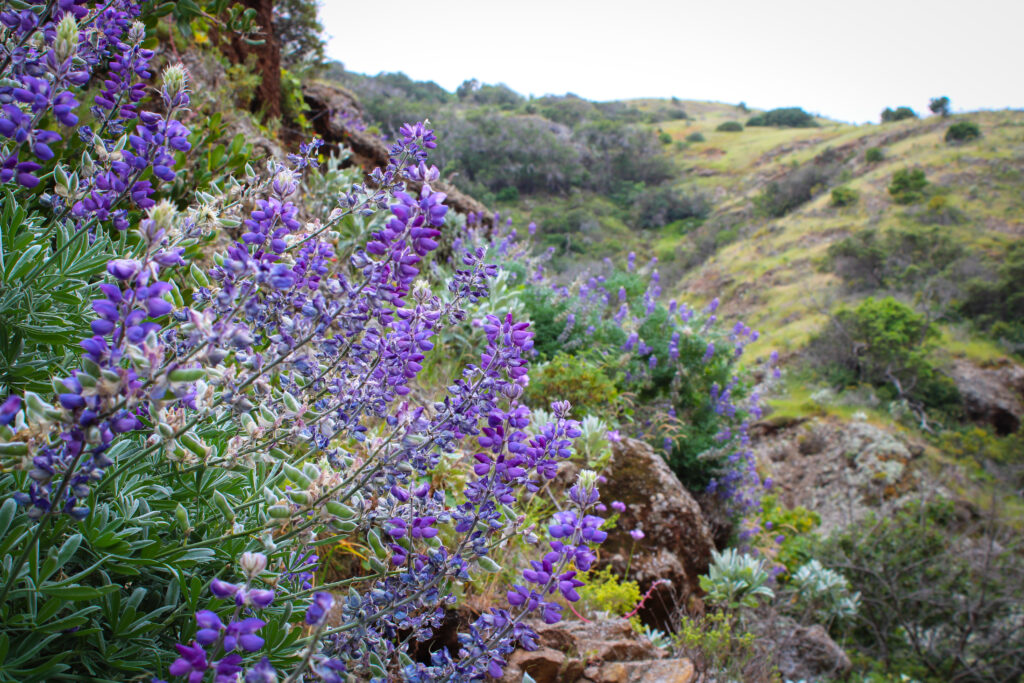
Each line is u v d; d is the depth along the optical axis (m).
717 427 8.10
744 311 48.28
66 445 1.16
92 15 1.68
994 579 10.17
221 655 1.37
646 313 8.66
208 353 1.11
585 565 1.43
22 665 1.31
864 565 10.47
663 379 8.29
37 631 1.23
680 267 61.03
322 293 1.49
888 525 11.20
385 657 1.52
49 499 1.16
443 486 2.86
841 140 80.75
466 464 3.13
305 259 1.55
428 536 1.52
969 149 63.59
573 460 4.72
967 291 38.88
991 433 25.89
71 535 1.37
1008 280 38.88
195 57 5.66
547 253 8.66
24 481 1.36
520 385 1.59
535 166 71.31
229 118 5.53
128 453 1.50
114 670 1.40
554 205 70.44
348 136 10.44
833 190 62.41
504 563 2.92
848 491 19.97
